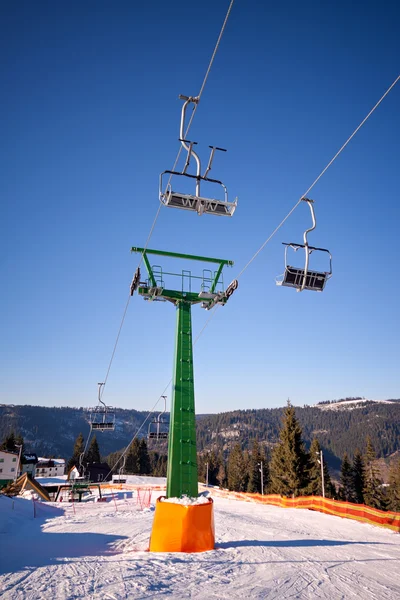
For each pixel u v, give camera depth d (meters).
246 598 7.58
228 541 14.12
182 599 7.38
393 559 12.55
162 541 11.73
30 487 45.28
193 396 13.74
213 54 7.52
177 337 14.51
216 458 128.50
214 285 15.91
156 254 15.62
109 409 34.69
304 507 37.03
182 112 8.56
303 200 9.38
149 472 124.50
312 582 8.98
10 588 7.95
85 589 7.83
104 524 20.75
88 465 82.94
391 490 69.75
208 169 8.82
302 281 9.02
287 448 54.06
